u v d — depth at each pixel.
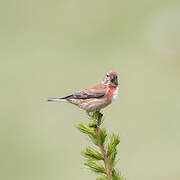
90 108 9.30
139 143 15.24
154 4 27.11
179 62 20.64
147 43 22.70
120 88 19.16
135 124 16.53
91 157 4.93
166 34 22.73
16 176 14.96
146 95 18.50
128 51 22.16
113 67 20.23
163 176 13.47
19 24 25.58
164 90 18.83
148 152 14.70
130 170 13.83
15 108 18.06
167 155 14.48
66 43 23.39
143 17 25.73
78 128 5.16
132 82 19.44
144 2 27.50
